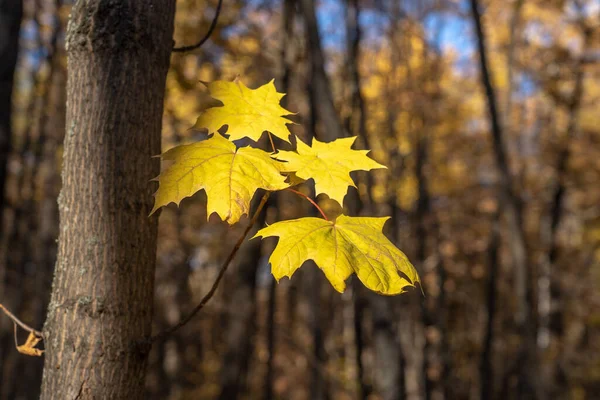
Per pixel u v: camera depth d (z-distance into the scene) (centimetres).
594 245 1505
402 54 1008
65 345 136
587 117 1373
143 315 145
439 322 1302
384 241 129
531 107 1345
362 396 638
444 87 1208
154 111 150
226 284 1177
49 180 968
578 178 1330
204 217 1130
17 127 1066
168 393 1394
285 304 1390
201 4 548
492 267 1210
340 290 117
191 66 509
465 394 1608
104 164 141
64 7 848
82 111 143
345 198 439
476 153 1365
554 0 1120
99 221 139
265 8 716
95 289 137
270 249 1016
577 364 1320
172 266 1346
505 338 1436
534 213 1452
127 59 145
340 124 440
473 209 1428
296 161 134
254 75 644
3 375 929
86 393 134
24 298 1051
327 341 1327
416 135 1115
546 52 1197
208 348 1450
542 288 1347
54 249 945
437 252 1329
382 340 503
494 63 1266
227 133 144
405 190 1199
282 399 1409
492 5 1139
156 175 150
